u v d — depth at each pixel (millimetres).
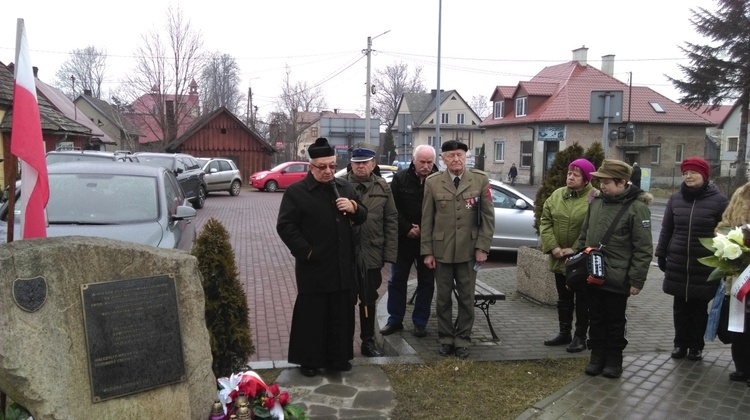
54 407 2746
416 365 4863
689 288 4969
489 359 5082
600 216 4742
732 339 4652
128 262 3057
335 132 25969
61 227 5555
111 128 50438
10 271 2650
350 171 5277
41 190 3375
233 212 18641
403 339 5598
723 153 50688
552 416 3977
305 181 4441
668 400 4250
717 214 4891
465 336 5133
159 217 6105
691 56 31453
